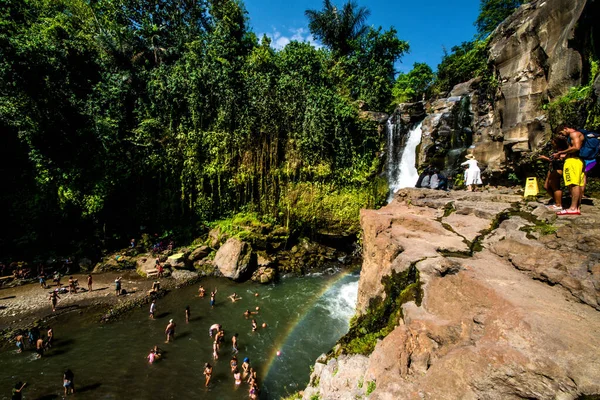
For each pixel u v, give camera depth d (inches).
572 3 490.0
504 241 254.1
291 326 649.6
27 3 1053.2
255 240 1000.9
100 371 498.3
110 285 815.7
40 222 940.6
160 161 1063.6
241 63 1210.0
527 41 574.2
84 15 1221.7
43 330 602.2
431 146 826.2
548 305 162.1
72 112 975.0
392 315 241.6
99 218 1004.6
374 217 388.8
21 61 863.7
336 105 1124.5
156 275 885.2
